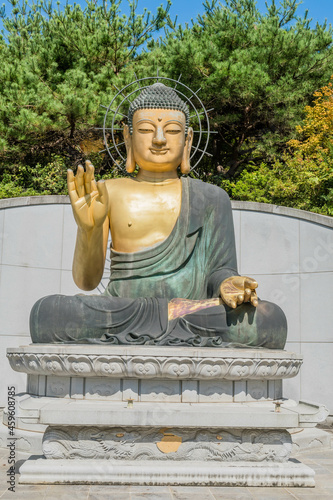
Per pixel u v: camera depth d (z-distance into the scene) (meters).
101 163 23.05
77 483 5.69
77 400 6.63
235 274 8.19
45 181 21.08
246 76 20.02
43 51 21.58
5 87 20.58
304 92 21.28
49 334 7.14
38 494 5.32
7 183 20.36
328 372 10.91
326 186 18.22
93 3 23.86
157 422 5.77
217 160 24.86
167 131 8.80
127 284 8.08
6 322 11.28
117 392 6.65
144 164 8.84
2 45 23.33
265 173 19.92
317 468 6.86
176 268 8.13
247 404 6.70
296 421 5.86
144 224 8.30
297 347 11.23
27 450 7.34
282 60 21.27
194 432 6.02
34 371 6.89
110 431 5.95
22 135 20.12
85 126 20.89
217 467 5.84
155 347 6.70
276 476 5.82
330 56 21.42
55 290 11.72
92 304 7.24
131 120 9.13
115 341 6.97
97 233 7.61
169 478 5.75
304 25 22.61
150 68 20.19
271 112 21.91
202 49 20.69
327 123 19.78
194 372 6.52
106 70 20.94
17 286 11.45
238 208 11.89
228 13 21.67
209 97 21.14
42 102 19.84
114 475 5.73
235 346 7.11
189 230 8.29
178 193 8.59
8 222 11.54
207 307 7.38
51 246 11.78
